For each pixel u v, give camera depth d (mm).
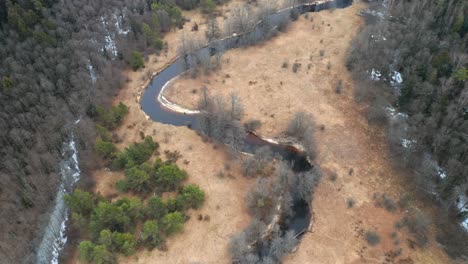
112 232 77625
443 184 82250
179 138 101062
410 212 82562
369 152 95250
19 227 78312
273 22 140875
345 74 116000
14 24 112938
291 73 118312
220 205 85188
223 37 134750
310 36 132625
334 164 93312
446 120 88062
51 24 118000
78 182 88625
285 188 89000
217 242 78938
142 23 132375
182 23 140625
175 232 80125
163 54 128625
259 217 83250
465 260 74375
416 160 89250
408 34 111875
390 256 76062
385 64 111188
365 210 83938
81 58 113000
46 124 95750
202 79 118750
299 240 80125
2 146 88500
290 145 99375
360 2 146500
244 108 108250
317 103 108312
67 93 105750
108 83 114375
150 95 115750
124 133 102562
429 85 92812
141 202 83062
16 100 96688
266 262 73875
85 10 129875
